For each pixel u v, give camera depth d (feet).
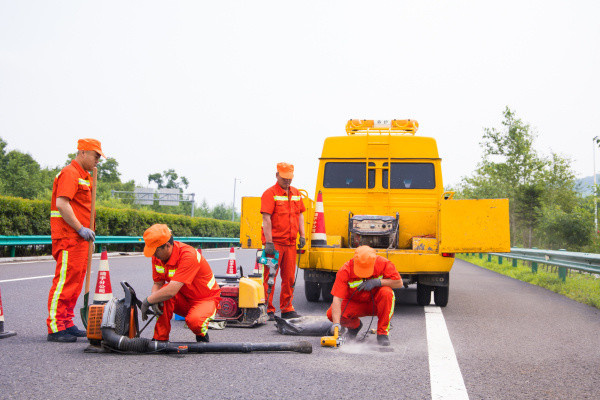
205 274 17.11
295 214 23.29
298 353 16.55
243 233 29.01
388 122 34.27
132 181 315.17
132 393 11.97
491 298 32.99
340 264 27.32
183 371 13.99
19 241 52.34
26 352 15.76
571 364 15.62
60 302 17.56
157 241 15.70
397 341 18.88
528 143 113.09
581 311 27.43
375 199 31.27
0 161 265.54
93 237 17.89
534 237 118.32
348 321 19.30
